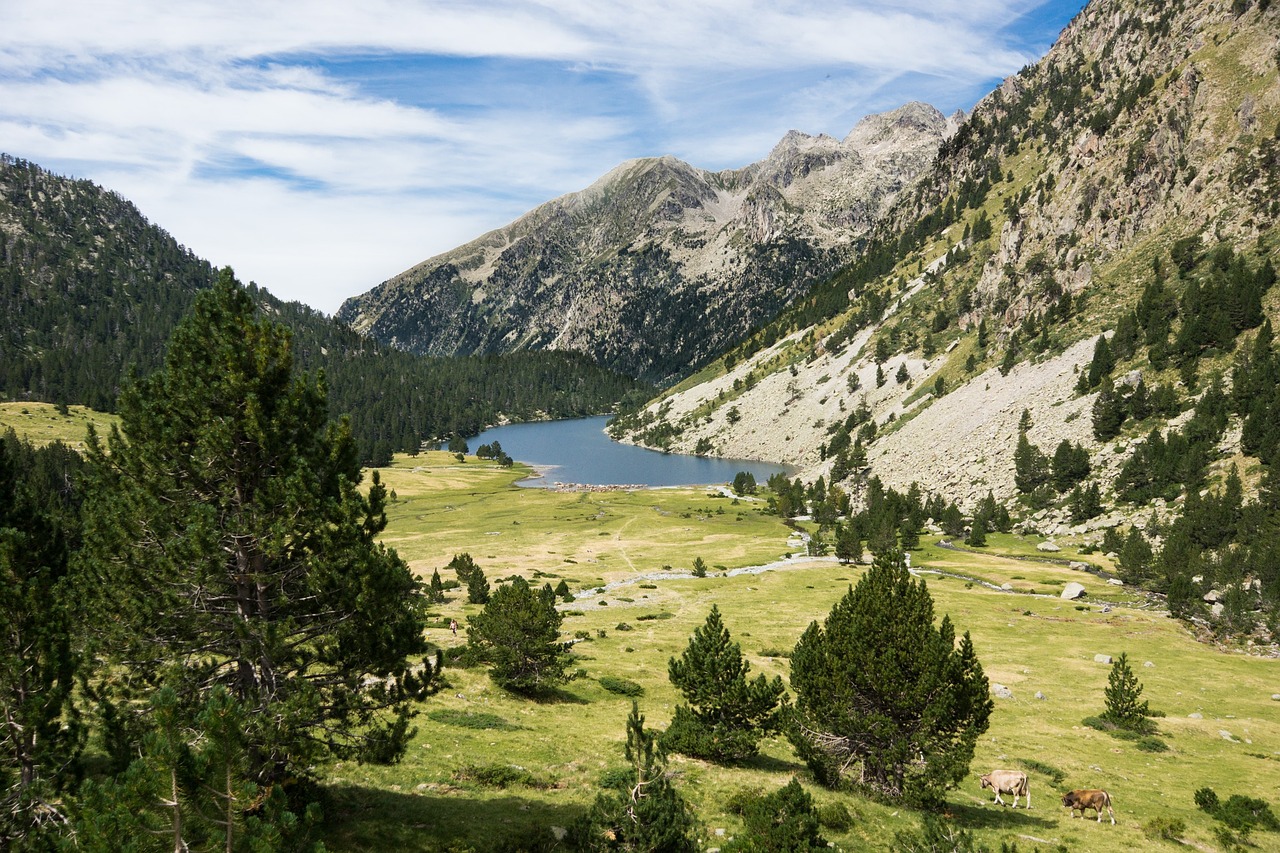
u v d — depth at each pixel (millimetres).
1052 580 111688
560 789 26719
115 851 10680
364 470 22406
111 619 18469
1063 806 33250
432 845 19594
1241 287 153750
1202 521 113062
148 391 20469
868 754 30953
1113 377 169000
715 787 28625
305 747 18156
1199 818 32875
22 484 24984
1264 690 63031
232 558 20281
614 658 59969
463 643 56344
